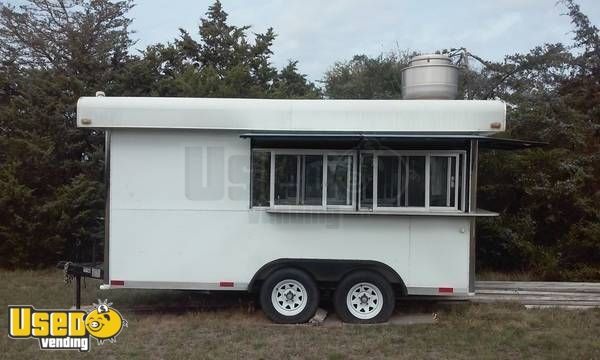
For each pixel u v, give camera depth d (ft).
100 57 35.40
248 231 19.95
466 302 22.15
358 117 19.70
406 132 19.65
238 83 36.86
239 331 18.78
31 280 27.25
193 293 23.82
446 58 21.39
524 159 29.01
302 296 19.76
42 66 37.58
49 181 33.09
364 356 16.40
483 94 36.42
